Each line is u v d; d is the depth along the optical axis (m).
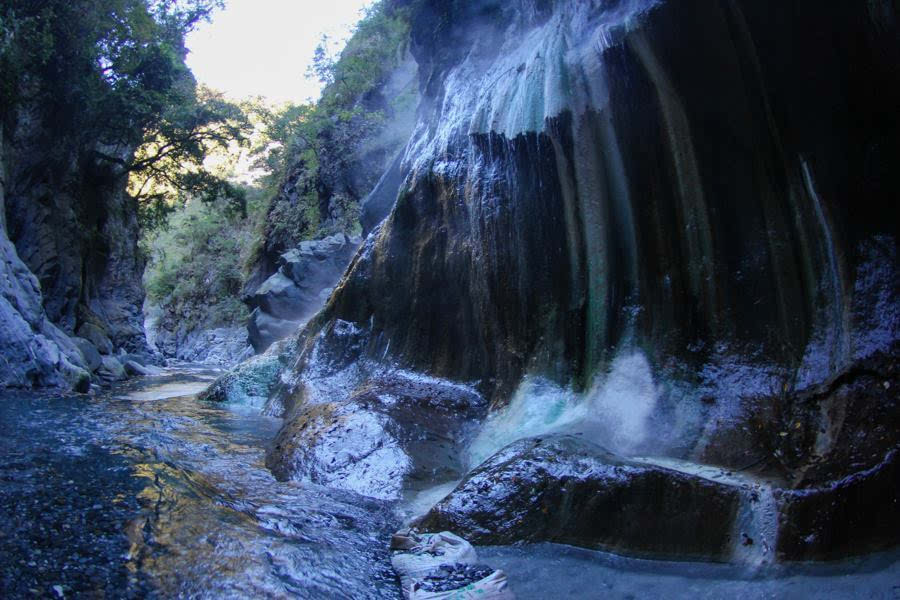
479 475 4.61
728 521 3.82
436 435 6.39
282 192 35.31
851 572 3.43
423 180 8.83
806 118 4.84
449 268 8.21
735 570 3.65
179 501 4.40
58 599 2.98
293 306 20.73
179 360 39.62
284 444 6.43
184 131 25.77
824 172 4.79
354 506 5.09
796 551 3.60
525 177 6.85
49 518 3.90
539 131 6.30
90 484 4.65
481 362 7.57
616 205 6.14
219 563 3.50
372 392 7.27
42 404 9.73
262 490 5.34
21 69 16.83
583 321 6.38
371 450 5.96
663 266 5.79
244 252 45.38
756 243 5.27
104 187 27.02
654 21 5.16
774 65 4.85
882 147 4.70
